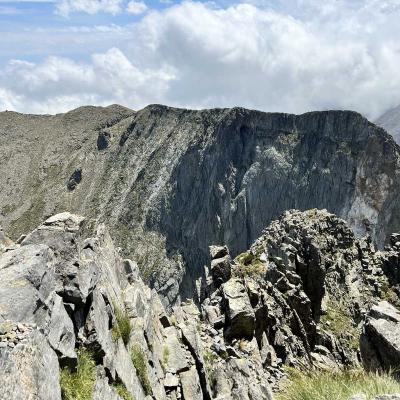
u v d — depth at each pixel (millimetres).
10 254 13188
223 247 49750
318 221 72062
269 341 39438
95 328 14547
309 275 54719
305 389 15461
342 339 51000
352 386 14320
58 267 14398
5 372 8961
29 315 11289
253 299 38812
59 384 11117
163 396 18891
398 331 20578
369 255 71250
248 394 23453
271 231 65438
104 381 13594
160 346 22188
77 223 16125
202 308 38562
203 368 23453
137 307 20703
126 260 24219
